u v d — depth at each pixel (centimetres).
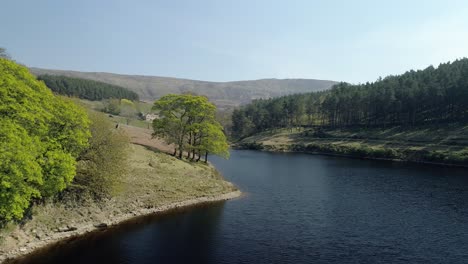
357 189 6975
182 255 3538
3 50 5131
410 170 9662
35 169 3047
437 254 3666
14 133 2955
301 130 19562
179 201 5488
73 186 4366
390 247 3853
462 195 6391
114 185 4591
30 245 3475
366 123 17538
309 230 4412
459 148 11550
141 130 12144
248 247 3809
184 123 8081
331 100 18562
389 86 16138
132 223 4469
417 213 5200
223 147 8475
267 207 5519
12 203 2956
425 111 16400
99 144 4481
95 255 3438
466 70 14700
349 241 4034
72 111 3944
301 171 9438
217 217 4903
